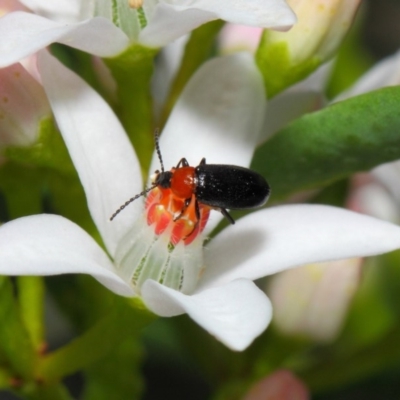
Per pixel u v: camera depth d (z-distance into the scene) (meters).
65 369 0.08
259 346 0.09
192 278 0.07
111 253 0.07
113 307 0.07
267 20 0.06
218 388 0.09
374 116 0.07
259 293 0.06
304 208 0.07
